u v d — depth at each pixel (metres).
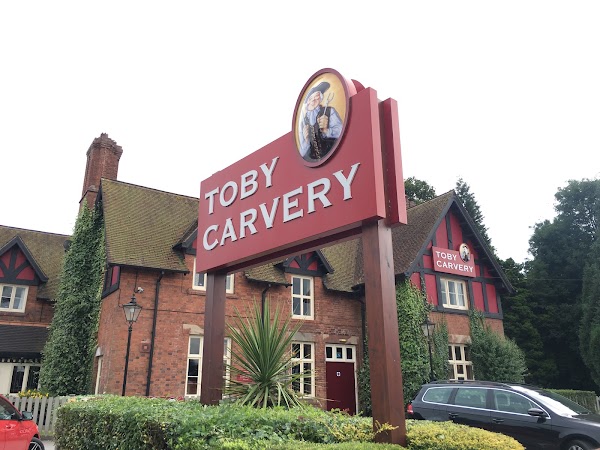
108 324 15.74
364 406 18.41
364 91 5.59
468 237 21.23
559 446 8.41
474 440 4.44
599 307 27.20
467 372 19.31
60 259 22.27
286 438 4.60
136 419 5.23
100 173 20.62
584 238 32.97
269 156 7.05
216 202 8.17
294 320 18.20
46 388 16.34
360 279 19.95
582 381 30.28
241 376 7.73
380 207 5.16
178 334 15.91
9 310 18.84
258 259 7.33
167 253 16.80
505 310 31.34
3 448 8.82
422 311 18.36
